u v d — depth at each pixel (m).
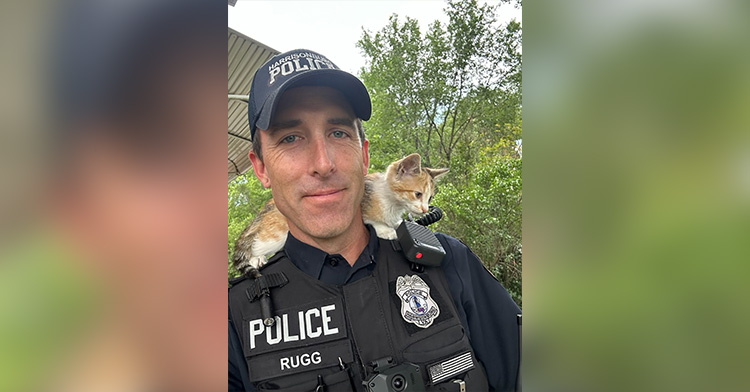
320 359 0.48
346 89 0.52
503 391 0.54
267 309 0.49
